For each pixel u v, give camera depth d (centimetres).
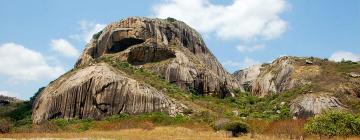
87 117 10550
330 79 13438
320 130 7319
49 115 10706
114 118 10194
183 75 13688
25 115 11775
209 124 9300
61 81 11612
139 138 6328
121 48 14800
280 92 14338
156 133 8131
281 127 8419
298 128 8125
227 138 7244
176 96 12075
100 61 13750
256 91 15800
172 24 15988
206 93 14062
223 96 14688
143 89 10869
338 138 6988
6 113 12481
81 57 15600
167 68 13675
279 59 16050
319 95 11819
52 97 10906
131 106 10606
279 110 12081
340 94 12181
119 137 6419
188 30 16550
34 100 12850
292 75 14525
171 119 9694
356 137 7062
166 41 15112
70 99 10756
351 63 14975
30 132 8044
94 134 7194
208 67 15612
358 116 7744
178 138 6794
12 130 8469
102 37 15300
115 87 10788
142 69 13575
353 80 13262
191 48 16238
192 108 11331
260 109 12794
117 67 13138
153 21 15200
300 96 12219
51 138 6122
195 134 8112
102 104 10600
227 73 17362
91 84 10869
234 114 11594
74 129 9119
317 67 14600
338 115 7369
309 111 11319
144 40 14612
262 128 8712
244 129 8288
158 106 10656
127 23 14862
